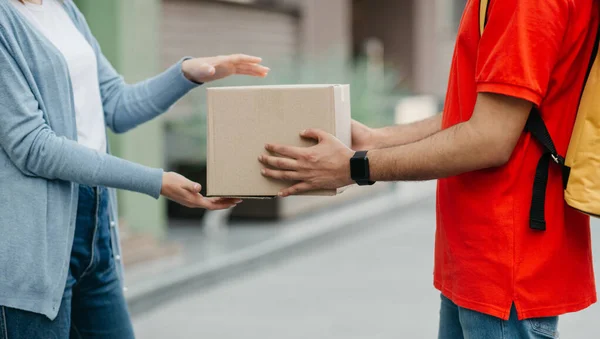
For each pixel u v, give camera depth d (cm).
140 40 1013
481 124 288
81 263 350
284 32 1541
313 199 1305
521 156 296
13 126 316
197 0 1267
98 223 358
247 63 391
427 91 2345
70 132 334
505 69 282
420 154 296
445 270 315
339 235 1189
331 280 907
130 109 390
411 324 724
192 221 1218
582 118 294
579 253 308
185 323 743
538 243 299
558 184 301
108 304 368
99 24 989
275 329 716
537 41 282
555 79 295
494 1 289
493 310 299
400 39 2312
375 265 985
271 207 1212
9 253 319
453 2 2684
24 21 325
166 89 386
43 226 322
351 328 715
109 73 396
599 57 293
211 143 326
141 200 1041
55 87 329
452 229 309
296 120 318
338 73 1465
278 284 893
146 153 1035
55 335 331
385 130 371
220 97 323
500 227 298
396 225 1309
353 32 2331
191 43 1256
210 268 902
